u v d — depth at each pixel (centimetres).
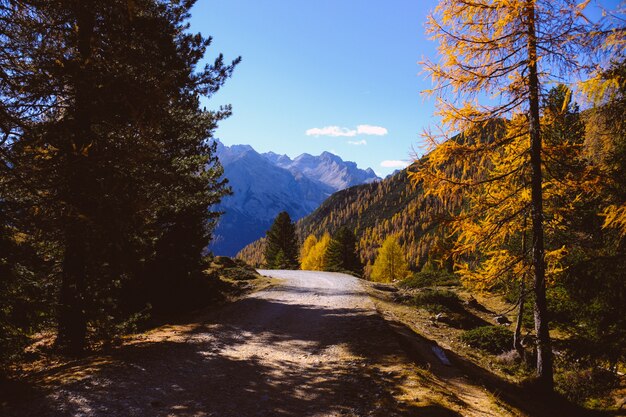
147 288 1827
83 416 646
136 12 1109
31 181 818
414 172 1084
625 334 784
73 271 1048
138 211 878
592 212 1024
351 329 1457
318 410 731
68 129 877
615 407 996
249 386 862
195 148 1827
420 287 3216
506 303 2569
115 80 857
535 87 1002
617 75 664
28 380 822
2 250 804
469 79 1029
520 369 1365
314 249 8569
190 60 1392
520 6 952
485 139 1080
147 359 1001
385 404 744
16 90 828
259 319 1678
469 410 764
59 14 922
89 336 1272
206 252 2258
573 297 949
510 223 1160
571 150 1018
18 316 820
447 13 1021
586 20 852
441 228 1137
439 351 1296
